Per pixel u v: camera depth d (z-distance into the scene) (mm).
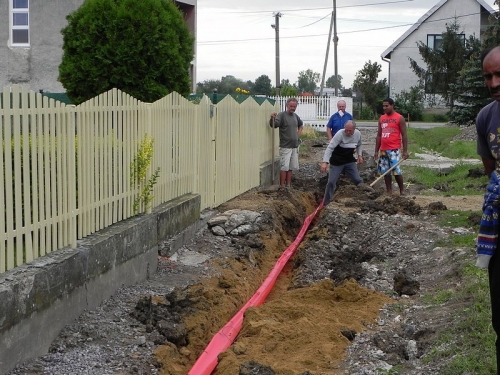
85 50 10359
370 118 49344
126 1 10359
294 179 16734
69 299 6039
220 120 11125
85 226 6789
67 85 10516
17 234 5613
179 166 9367
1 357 5031
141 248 7609
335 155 12930
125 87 10344
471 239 8609
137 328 6168
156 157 8531
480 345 5215
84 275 6305
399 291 7375
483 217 4199
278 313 6777
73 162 6406
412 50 48812
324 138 28844
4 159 5418
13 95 5516
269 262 9492
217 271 8281
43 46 18328
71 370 5289
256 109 13727
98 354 5605
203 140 10289
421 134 29906
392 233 9672
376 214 10875
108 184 7281
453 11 47719
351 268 8234
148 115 8219
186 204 9195
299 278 8352
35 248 5875
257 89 57875
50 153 6062
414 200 12070
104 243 6703
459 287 6828
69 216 6352
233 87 48562
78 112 6578
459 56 43500
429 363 5281
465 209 11125
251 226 9961
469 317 5738
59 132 6195
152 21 10289
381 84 49750
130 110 7754
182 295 6949
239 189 12375
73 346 5746
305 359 5645
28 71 18422
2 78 18516
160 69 10359
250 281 8430
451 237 8992
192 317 6582
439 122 44219
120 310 6555
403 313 6668
